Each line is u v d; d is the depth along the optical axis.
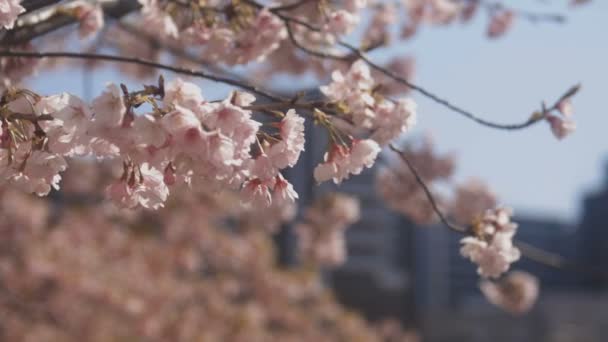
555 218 94.50
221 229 13.27
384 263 66.06
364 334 15.20
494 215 3.25
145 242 12.35
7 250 10.86
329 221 10.32
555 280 83.19
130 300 11.57
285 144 2.25
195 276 13.41
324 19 3.56
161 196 2.26
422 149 9.41
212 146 1.92
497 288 9.01
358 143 2.58
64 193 11.85
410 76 8.71
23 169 2.17
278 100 2.62
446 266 72.56
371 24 7.04
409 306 54.62
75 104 2.01
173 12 3.93
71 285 10.95
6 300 10.73
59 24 3.63
